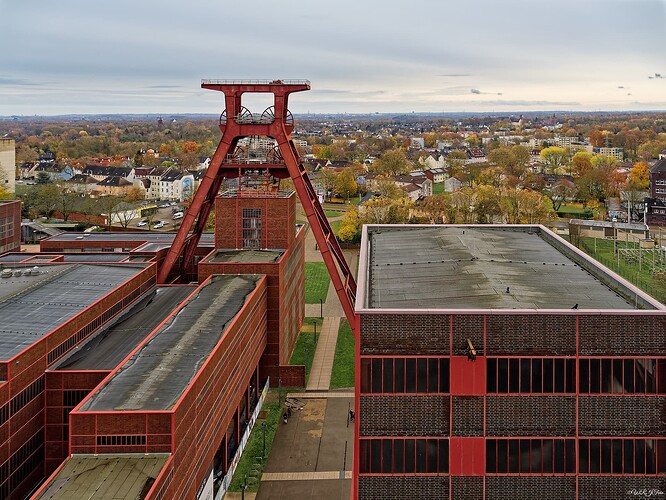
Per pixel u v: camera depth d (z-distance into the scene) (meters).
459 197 183.88
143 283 81.88
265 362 81.38
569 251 67.88
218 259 83.88
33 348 54.34
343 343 97.69
